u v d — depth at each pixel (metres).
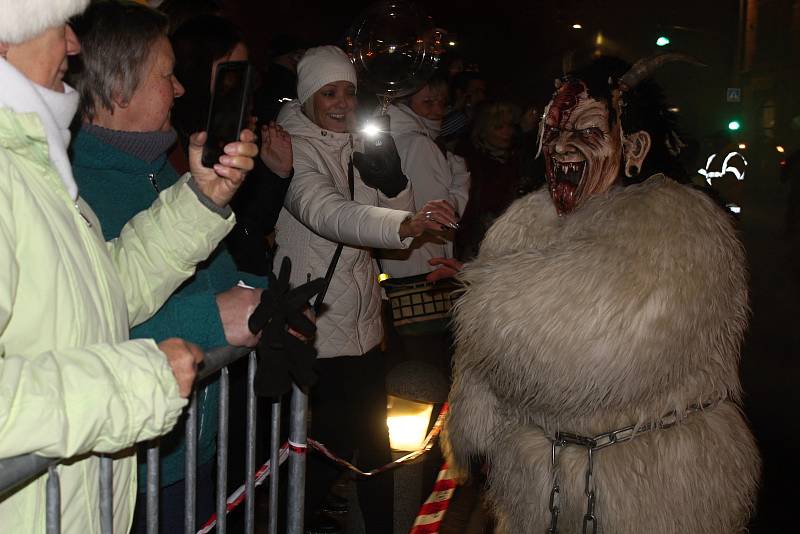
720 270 2.04
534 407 2.14
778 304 8.95
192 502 1.93
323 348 3.37
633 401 2.08
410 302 3.91
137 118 2.06
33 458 1.29
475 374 2.41
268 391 1.79
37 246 1.36
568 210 2.27
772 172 22.73
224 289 2.35
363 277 3.46
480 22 23.23
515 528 2.28
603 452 2.12
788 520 4.12
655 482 2.08
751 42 29.59
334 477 3.52
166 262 1.88
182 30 2.61
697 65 2.25
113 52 2.00
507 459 2.28
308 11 15.22
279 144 2.96
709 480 2.10
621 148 2.21
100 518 1.55
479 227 4.82
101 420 1.29
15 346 1.36
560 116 2.25
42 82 1.48
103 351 1.35
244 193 2.89
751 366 6.69
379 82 4.25
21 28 1.40
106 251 1.62
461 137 5.51
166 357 1.41
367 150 3.57
